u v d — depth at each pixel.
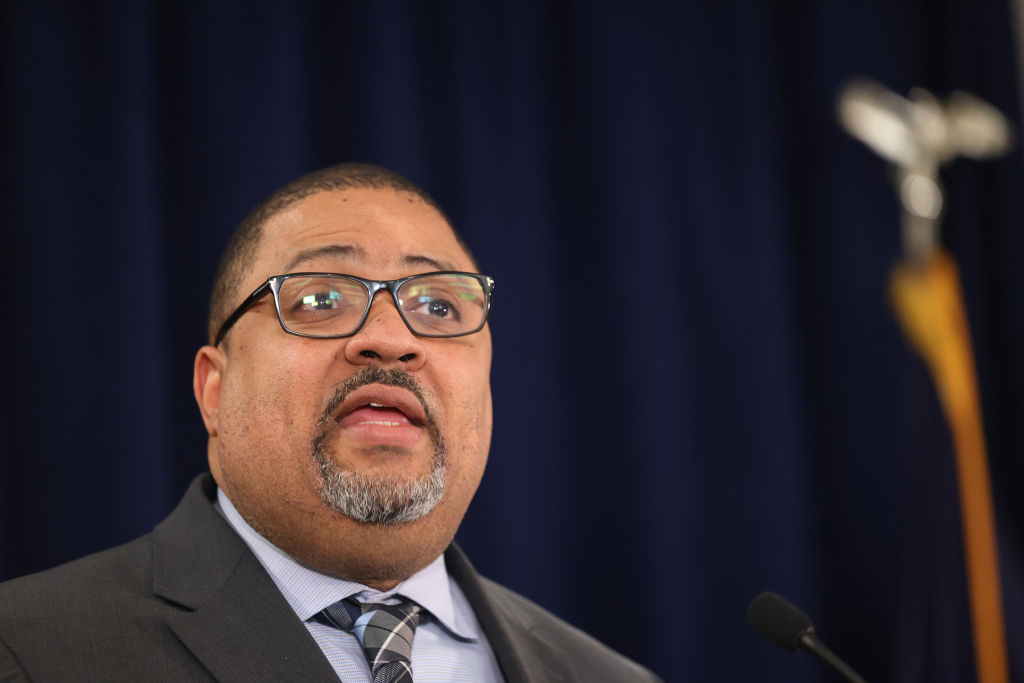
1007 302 12.56
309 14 10.77
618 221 11.45
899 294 12.15
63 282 9.23
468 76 11.25
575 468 10.92
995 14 13.04
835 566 11.80
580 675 5.53
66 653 4.25
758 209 11.90
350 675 4.67
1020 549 12.08
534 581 10.48
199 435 9.62
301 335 4.89
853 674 5.13
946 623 10.98
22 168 9.32
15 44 9.51
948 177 12.83
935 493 11.34
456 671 4.97
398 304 4.99
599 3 11.91
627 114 11.72
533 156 11.41
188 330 9.74
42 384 9.03
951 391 11.66
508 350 10.79
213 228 9.91
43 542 8.83
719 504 11.21
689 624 10.84
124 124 9.59
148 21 9.91
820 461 12.03
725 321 11.59
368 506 4.75
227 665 4.34
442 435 4.98
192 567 4.75
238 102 10.17
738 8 12.32
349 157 10.66
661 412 11.12
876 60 12.78
